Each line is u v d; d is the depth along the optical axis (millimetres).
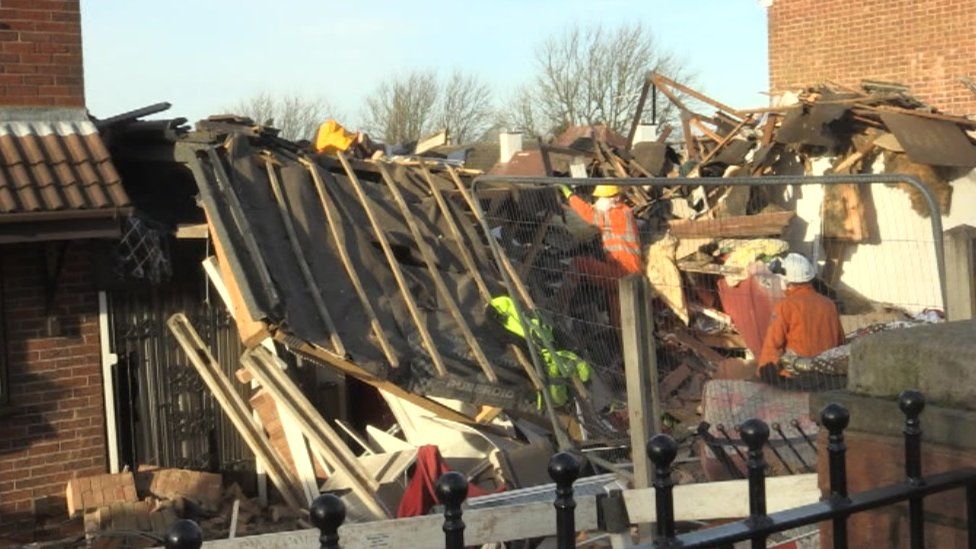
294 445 9844
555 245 10977
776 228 12266
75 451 9938
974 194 12742
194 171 9812
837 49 19109
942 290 6645
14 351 9617
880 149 13156
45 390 9781
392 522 4641
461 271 10609
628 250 10570
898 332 2727
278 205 10102
